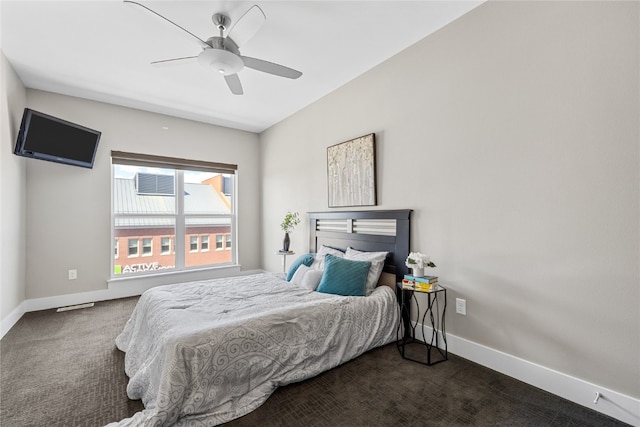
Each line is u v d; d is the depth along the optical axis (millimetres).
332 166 3404
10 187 2850
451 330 2301
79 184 3631
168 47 2576
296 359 1865
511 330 1959
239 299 2281
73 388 1826
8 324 2789
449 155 2309
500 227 2010
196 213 4605
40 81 3195
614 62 1545
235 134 4918
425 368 2057
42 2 2025
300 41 2506
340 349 2086
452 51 2283
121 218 4008
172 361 1479
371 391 1790
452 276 2291
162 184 4332
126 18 2195
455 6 2117
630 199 1501
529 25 1864
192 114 4250
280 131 4531
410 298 2609
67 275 3564
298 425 1503
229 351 1634
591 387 1616
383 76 2842
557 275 1752
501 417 1555
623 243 1523
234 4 2037
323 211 3646
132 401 1701
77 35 2402
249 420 1534
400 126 2686
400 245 2652
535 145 1841
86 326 2887
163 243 4324
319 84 3312
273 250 4758
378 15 2193
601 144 1589
